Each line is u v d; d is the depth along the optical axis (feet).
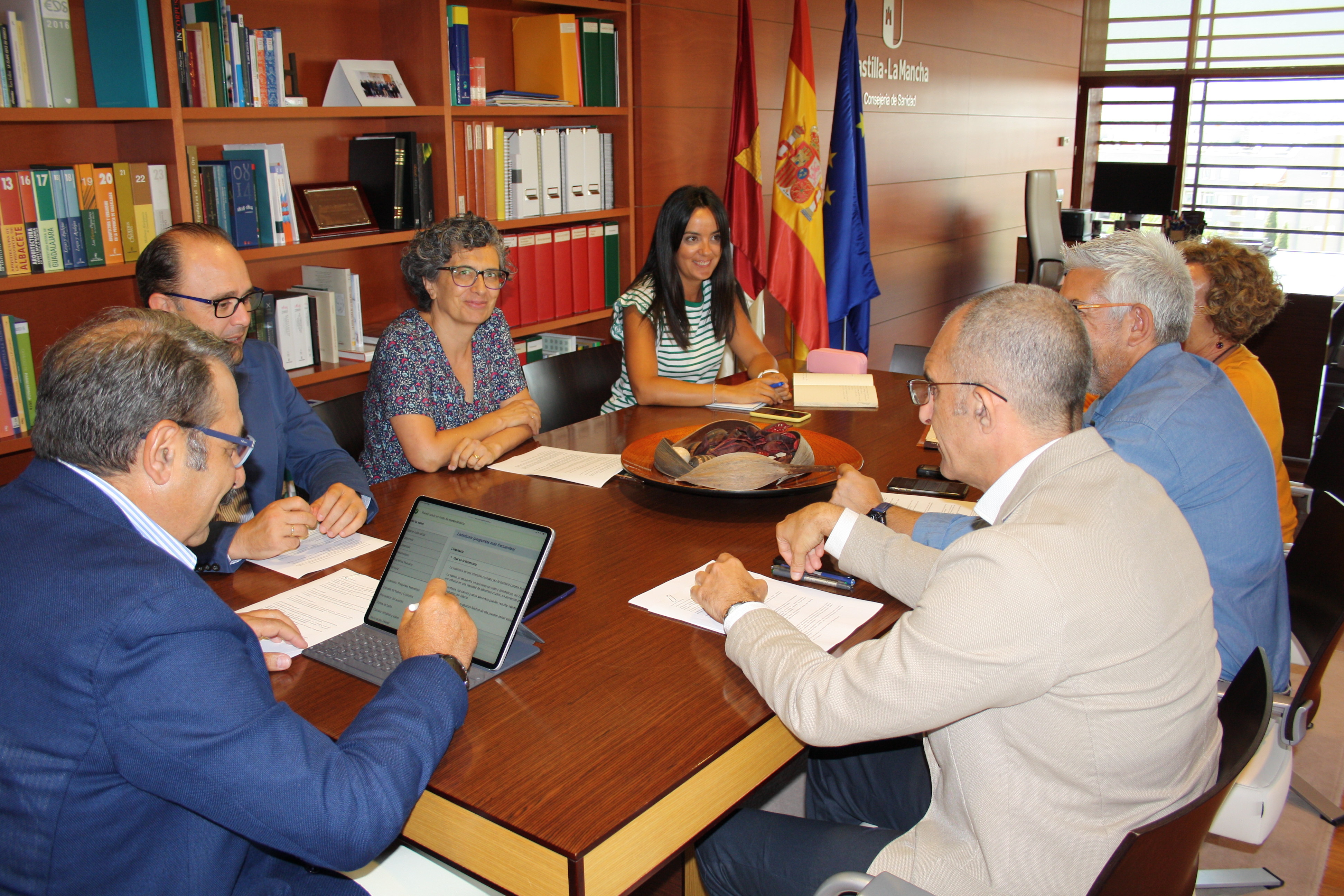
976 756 3.63
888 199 19.53
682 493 6.50
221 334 6.11
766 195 15.80
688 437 7.23
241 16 8.91
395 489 6.73
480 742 3.72
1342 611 5.28
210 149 9.63
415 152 10.50
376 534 5.91
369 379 7.80
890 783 5.46
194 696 2.93
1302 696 5.32
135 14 8.07
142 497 3.26
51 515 3.15
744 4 14.03
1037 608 3.29
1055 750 3.45
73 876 3.00
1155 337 5.87
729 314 10.30
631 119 13.10
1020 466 3.84
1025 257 24.23
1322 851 7.08
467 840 3.39
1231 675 5.58
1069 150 27.55
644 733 3.77
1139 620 3.39
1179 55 26.43
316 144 10.50
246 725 2.99
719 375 10.59
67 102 7.88
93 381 3.14
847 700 3.58
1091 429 3.85
